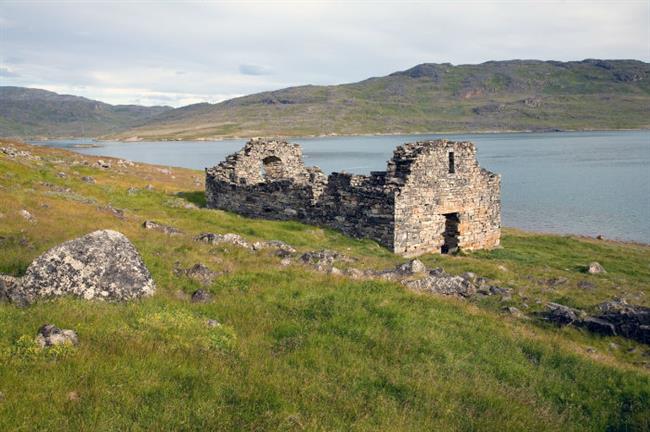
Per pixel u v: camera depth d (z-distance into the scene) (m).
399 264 24.23
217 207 42.72
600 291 22.98
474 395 11.25
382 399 10.49
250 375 10.60
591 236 54.91
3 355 9.79
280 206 37.62
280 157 44.75
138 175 61.84
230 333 12.80
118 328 11.80
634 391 12.32
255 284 17.20
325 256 22.97
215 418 8.83
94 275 14.34
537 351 14.34
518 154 177.12
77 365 9.80
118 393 9.13
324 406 9.87
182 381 9.96
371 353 12.73
